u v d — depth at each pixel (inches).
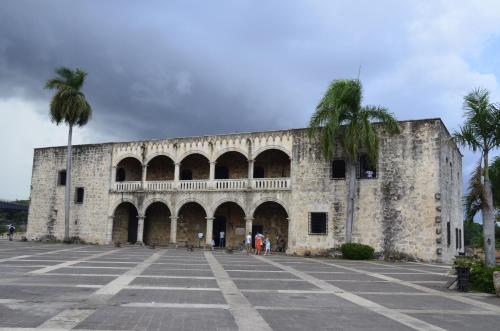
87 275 713.0
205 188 1624.0
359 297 578.9
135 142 1795.0
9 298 493.7
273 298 549.3
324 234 1417.3
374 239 1346.0
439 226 1269.7
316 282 722.8
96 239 1820.9
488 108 798.5
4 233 2257.6
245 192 1552.7
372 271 949.8
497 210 1269.7
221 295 555.2
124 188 1788.9
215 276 759.1
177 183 1680.6
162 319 405.7
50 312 423.5
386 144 1368.1
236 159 1744.6
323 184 1443.2
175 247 1646.2
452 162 1510.8
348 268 1008.9
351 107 1320.1
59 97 1793.8
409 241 1301.7
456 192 1579.7
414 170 1323.8
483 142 809.5
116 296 521.3
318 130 1445.6
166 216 1838.1
